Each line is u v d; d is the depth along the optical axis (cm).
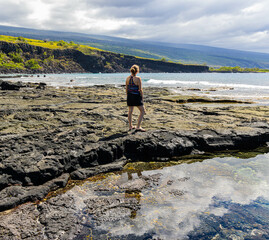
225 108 1296
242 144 713
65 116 938
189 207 368
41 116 911
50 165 477
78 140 623
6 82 2714
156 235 298
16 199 386
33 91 2273
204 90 2898
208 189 432
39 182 460
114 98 1758
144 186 447
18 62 15400
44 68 16350
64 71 17625
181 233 303
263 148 718
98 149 576
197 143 695
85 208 369
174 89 2927
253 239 289
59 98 1666
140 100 699
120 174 519
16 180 447
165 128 786
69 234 303
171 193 416
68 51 19412
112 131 727
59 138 632
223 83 4334
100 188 444
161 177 494
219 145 690
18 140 593
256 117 1004
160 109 1256
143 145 629
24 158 493
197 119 974
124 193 420
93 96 1898
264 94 2378
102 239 292
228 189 431
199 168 546
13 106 1170
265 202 381
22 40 19162
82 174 503
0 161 479
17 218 342
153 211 357
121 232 306
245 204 376
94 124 812
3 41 15662
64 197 406
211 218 337
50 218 340
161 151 628
